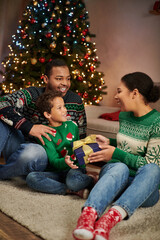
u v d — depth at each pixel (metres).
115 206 1.16
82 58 4.10
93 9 4.98
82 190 1.61
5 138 1.85
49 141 1.78
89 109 3.47
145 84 1.50
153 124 1.49
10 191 1.68
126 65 4.46
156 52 4.03
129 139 1.58
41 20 3.87
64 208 1.45
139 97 1.52
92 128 3.07
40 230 1.19
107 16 4.75
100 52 4.87
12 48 4.37
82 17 4.08
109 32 4.71
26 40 3.98
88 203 1.13
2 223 1.27
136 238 1.16
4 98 1.93
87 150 1.50
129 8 4.39
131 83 1.51
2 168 1.84
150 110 1.55
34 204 1.48
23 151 1.75
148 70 4.14
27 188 1.77
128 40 4.42
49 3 3.82
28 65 3.93
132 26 4.36
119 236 1.18
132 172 1.52
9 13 5.61
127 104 1.55
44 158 1.76
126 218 1.17
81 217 1.08
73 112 2.05
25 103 2.01
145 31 4.17
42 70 3.91
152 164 1.36
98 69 4.91
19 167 1.76
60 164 1.71
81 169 1.78
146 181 1.26
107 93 4.77
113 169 1.32
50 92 1.85
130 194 1.20
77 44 3.98
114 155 1.48
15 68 3.95
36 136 1.77
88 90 4.12
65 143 1.78
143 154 1.54
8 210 1.39
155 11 3.91
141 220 1.35
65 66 1.98
